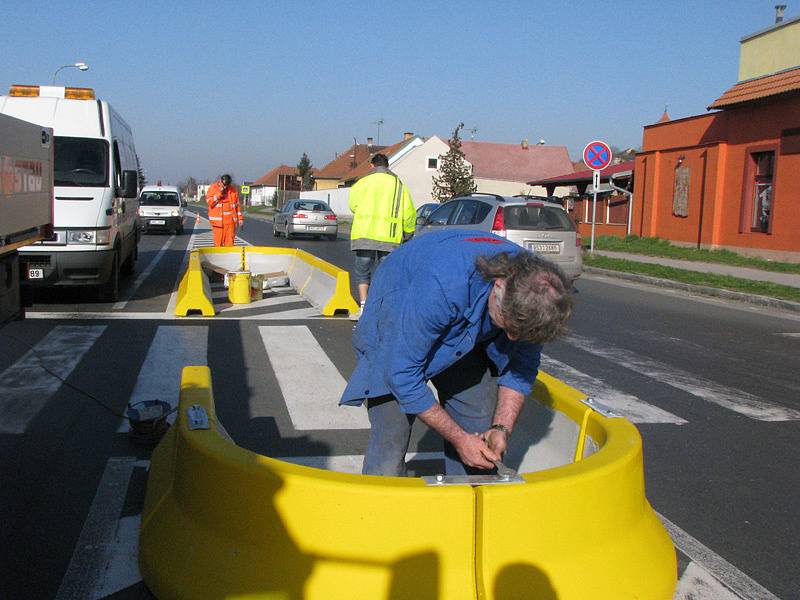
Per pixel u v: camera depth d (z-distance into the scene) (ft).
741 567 11.44
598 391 21.54
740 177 66.49
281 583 8.13
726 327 33.45
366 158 282.36
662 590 9.04
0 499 12.73
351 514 8.05
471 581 7.96
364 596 7.95
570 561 8.38
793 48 61.98
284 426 17.29
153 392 19.36
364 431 17.06
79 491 13.17
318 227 86.02
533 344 9.98
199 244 78.89
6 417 17.12
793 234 60.08
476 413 10.48
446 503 7.99
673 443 17.20
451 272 8.58
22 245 19.10
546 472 8.59
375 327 9.82
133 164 47.67
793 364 25.93
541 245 42.14
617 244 75.36
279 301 36.40
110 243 33.58
